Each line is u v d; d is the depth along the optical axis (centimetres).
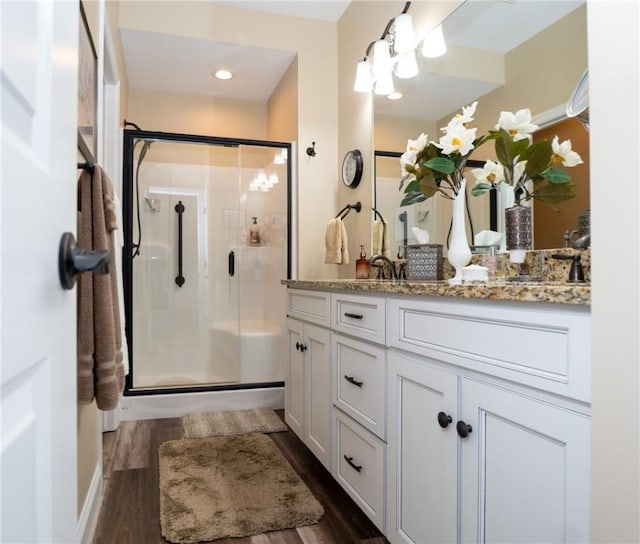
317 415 202
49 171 53
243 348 324
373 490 150
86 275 130
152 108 376
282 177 342
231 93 386
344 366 175
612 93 72
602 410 74
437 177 174
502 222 175
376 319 150
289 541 153
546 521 87
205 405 299
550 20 160
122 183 300
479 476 104
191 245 365
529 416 91
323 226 319
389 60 250
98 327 131
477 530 104
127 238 300
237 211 378
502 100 181
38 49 50
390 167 254
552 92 158
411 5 241
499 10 184
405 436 133
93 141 176
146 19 289
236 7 307
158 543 151
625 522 70
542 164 154
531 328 90
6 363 40
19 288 43
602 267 74
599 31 74
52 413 54
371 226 272
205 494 183
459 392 111
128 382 296
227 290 371
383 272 255
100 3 196
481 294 100
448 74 212
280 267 344
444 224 210
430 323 122
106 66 251
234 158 379
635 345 69
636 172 69
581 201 144
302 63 318
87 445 156
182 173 367
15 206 42
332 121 323
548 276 154
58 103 57
